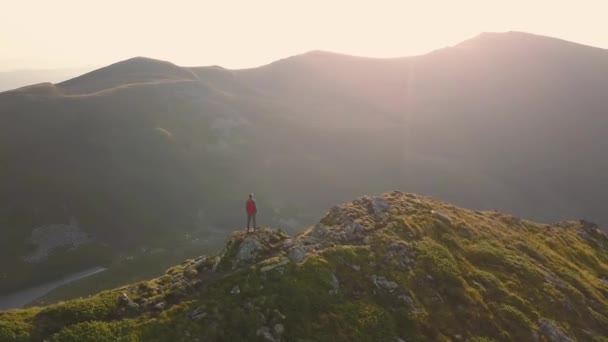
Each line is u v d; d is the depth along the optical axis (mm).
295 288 22062
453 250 30234
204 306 20359
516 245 35750
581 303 28672
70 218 101000
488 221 40438
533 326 24266
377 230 29719
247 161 144500
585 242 46500
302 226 116125
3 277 81688
